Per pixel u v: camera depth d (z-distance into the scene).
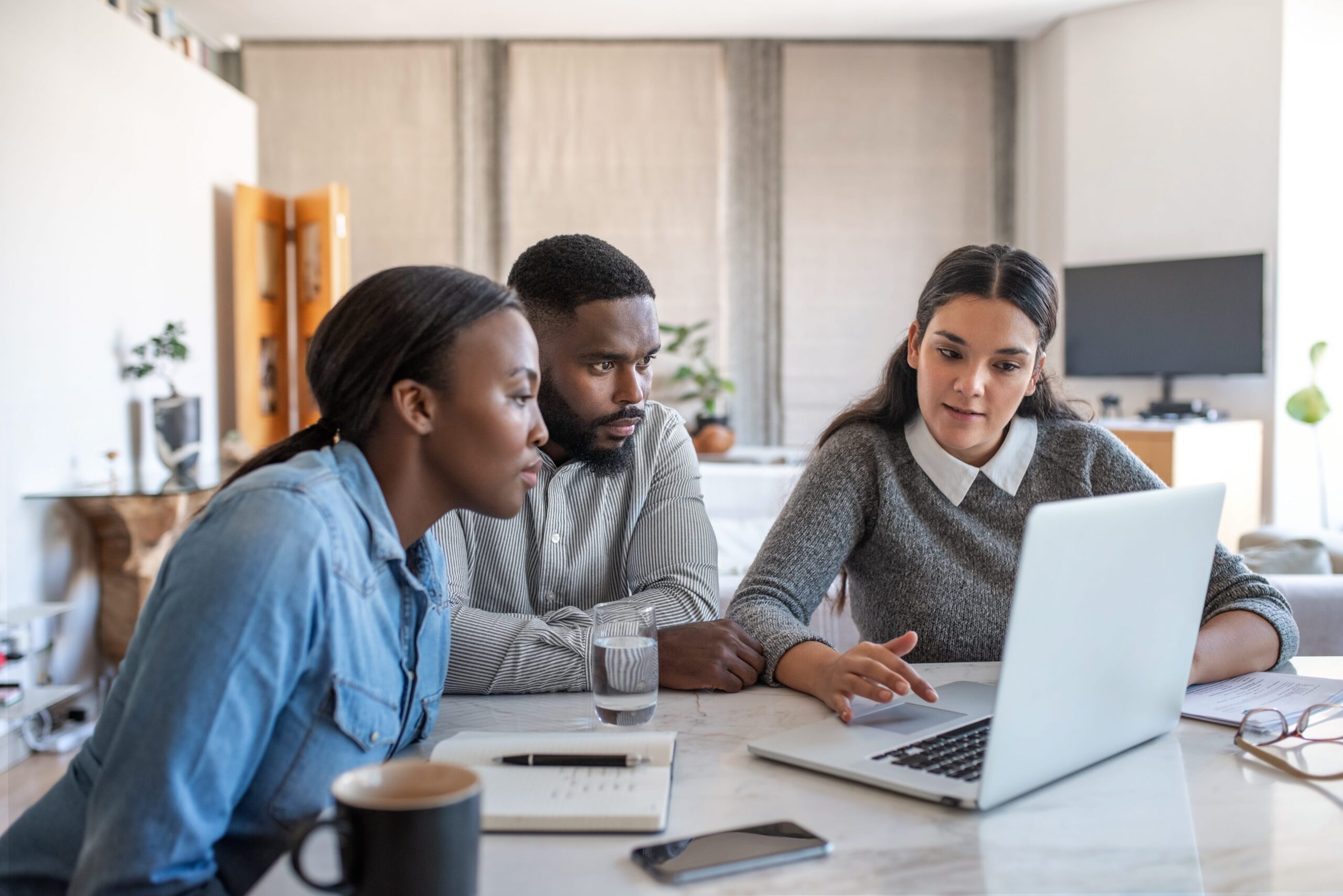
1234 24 5.01
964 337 1.33
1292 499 4.98
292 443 0.89
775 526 1.48
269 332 5.05
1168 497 0.88
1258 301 4.79
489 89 6.01
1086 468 1.45
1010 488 1.44
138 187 3.97
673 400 6.09
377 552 0.84
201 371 4.57
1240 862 0.71
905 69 6.01
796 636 1.19
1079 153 5.45
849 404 1.58
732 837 0.73
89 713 3.57
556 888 0.66
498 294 0.87
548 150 6.02
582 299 1.26
